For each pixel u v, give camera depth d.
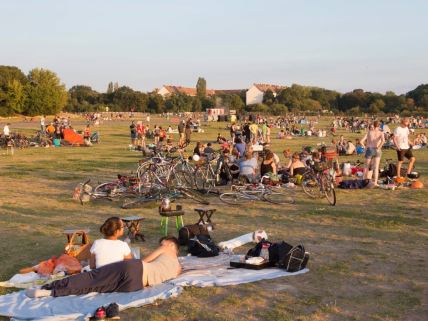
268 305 6.56
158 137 37.62
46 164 24.81
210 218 12.08
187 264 8.41
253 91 155.62
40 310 6.28
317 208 13.45
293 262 7.95
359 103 135.88
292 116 109.56
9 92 97.06
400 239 10.11
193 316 6.19
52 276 7.50
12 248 9.48
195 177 16.78
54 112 105.12
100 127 64.88
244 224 11.55
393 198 15.03
